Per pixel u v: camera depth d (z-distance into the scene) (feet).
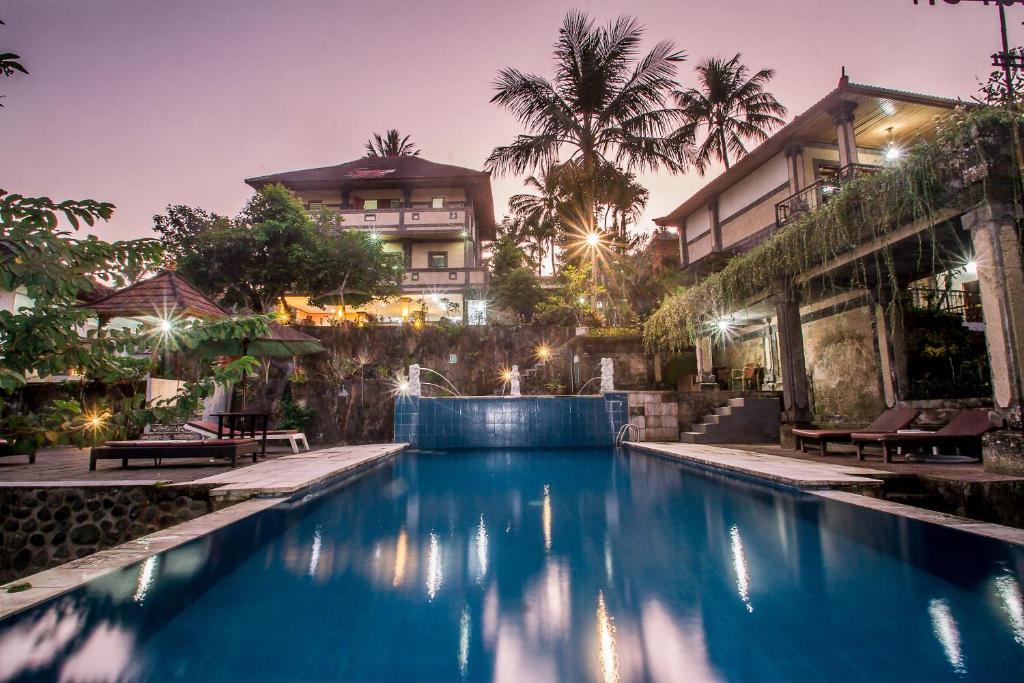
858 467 19.17
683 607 7.23
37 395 23.31
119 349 8.53
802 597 7.52
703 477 20.53
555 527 12.23
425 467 24.81
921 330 31.60
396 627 6.61
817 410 37.70
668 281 58.49
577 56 58.90
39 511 14.76
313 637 6.30
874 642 6.07
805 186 46.50
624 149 58.65
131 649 5.90
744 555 9.70
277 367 41.01
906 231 22.80
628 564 9.25
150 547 10.07
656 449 29.73
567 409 36.40
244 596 7.69
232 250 56.39
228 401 35.24
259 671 5.44
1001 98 18.78
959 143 18.16
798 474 17.42
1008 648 5.85
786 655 5.78
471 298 74.69
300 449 31.65
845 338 35.14
